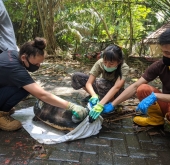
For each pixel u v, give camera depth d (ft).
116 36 22.49
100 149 6.57
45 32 22.15
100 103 7.32
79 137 7.05
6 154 6.13
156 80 14.60
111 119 8.53
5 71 6.76
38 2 21.20
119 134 7.50
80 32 23.89
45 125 7.73
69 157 6.11
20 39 25.46
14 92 7.14
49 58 20.95
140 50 19.80
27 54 6.63
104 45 20.07
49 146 6.59
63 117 7.26
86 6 21.86
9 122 7.31
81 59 19.54
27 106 9.43
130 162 6.02
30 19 25.50
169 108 7.26
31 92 6.81
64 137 6.91
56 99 6.82
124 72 7.94
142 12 20.79
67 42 26.45
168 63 6.43
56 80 13.75
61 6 22.11
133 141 7.10
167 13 17.80
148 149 6.68
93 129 7.32
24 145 6.58
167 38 5.92
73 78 8.96
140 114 8.95
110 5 21.12
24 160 5.90
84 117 7.13
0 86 7.20
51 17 21.74
